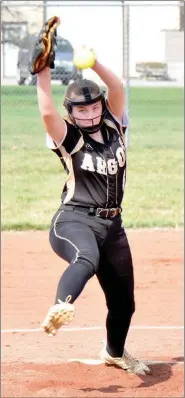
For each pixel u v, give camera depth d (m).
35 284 15.89
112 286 9.45
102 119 8.80
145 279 16.20
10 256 18.22
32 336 12.36
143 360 10.64
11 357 10.98
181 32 34.12
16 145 30.34
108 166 8.77
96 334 12.50
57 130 8.63
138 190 24.72
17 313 13.81
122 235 9.20
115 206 8.99
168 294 15.09
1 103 35.69
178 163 28.14
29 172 26.88
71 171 8.84
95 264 8.41
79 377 9.83
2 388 9.32
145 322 13.15
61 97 31.78
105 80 8.88
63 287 8.12
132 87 50.97
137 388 9.40
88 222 8.84
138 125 35.19
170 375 9.96
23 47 41.16
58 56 32.19
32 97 38.03
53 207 23.16
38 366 10.34
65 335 12.41
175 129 34.28
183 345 11.61
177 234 20.58
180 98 45.38
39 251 18.75
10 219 21.73
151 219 21.75
